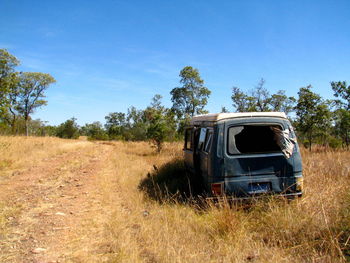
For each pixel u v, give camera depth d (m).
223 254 3.54
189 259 3.36
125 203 6.07
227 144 5.17
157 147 16.77
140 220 4.90
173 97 26.69
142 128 40.97
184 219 4.87
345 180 6.24
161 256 3.44
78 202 6.29
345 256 3.25
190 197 6.00
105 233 4.38
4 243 4.03
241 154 5.16
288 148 5.24
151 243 3.92
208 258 3.40
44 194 6.93
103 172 10.30
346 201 4.68
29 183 8.22
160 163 11.42
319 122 12.77
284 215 4.42
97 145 27.34
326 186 5.55
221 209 4.72
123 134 46.72
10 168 10.77
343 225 3.85
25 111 54.06
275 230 4.08
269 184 5.18
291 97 15.70
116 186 7.88
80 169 10.98
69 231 4.52
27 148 16.36
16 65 27.92
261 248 3.58
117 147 23.61
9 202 6.16
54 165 11.91
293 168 5.20
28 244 4.00
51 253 3.72
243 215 4.75
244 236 3.95
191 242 3.90
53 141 25.56
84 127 77.19
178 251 3.55
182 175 8.58
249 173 5.12
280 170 5.18
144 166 11.06
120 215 5.16
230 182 5.09
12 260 3.51
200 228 4.42
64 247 3.91
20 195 6.80
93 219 5.08
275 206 4.73
